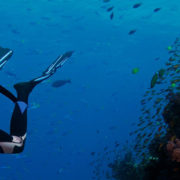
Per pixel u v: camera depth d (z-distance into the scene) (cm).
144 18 3328
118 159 945
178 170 376
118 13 3272
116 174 918
